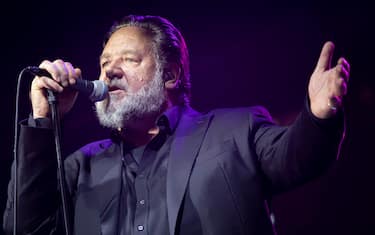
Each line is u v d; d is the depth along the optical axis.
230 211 5.39
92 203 6.03
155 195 5.77
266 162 5.59
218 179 5.55
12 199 5.99
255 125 5.91
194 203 5.49
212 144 5.86
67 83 5.69
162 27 7.27
